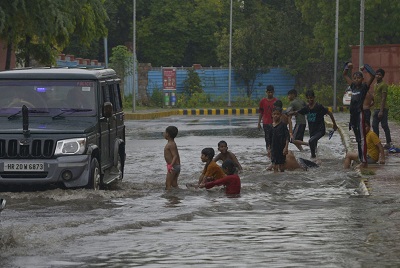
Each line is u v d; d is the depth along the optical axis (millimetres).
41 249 12914
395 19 81688
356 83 25922
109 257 12281
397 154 30109
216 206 18203
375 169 25234
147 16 113125
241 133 47094
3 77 22203
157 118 71375
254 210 17562
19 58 56344
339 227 14805
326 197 19859
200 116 76438
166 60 109500
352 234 13977
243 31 98500
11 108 21844
